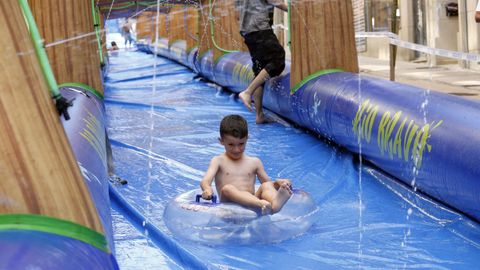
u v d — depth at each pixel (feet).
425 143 14.37
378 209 14.89
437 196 14.53
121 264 11.94
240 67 33.86
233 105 32.94
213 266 11.48
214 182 16.10
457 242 12.69
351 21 23.81
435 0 42.52
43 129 6.82
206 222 12.84
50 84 7.29
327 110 20.65
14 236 6.35
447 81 32.89
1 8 6.70
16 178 6.63
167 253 12.43
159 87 42.70
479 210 12.84
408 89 17.13
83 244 6.85
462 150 13.10
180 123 27.43
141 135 24.76
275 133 24.39
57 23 22.47
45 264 6.03
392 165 16.31
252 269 11.50
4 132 6.61
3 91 6.62
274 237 12.75
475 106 14.16
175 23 62.44
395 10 28.32
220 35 40.16
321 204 15.43
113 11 43.91
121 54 86.28
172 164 19.84
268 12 25.36
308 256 12.08
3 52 6.65
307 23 23.62
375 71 41.29
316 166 19.22
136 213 14.47
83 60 22.95
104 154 15.11
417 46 22.95
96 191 10.82
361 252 12.26
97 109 19.83
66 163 7.06
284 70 26.63
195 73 49.60
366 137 17.69
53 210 6.76
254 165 14.85
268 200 13.07
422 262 11.76
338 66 23.79
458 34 39.45
